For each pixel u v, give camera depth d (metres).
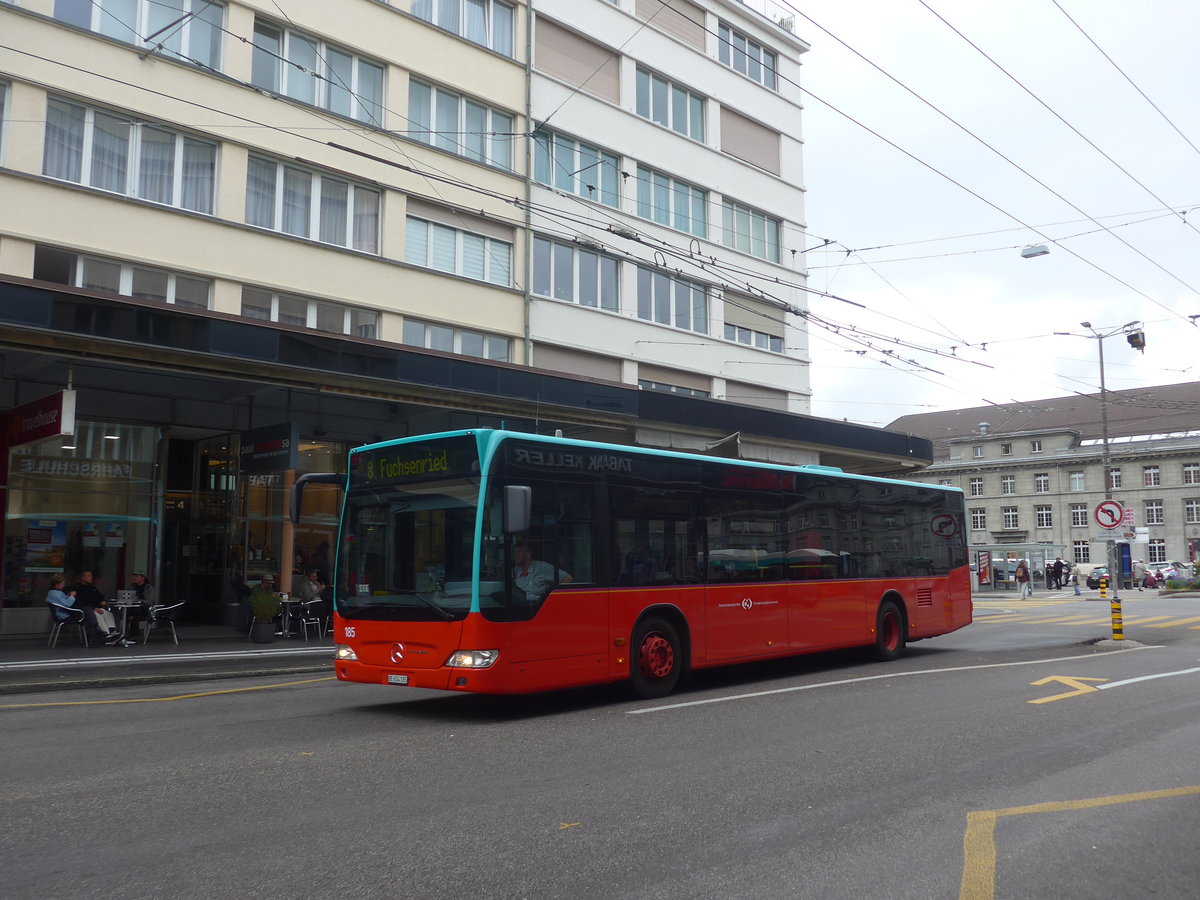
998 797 6.50
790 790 6.68
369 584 10.48
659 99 29.81
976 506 86.25
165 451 19.52
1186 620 25.05
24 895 4.62
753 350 31.69
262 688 12.82
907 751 7.99
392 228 22.25
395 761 7.70
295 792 6.64
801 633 13.45
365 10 22.14
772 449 27.83
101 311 14.63
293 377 16.89
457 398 19.44
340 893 4.65
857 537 14.93
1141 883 4.87
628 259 26.28
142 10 18.81
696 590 11.91
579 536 10.62
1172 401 76.38
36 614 17.67
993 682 12.44
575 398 21.47
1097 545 79.94
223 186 19.58
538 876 4.90
